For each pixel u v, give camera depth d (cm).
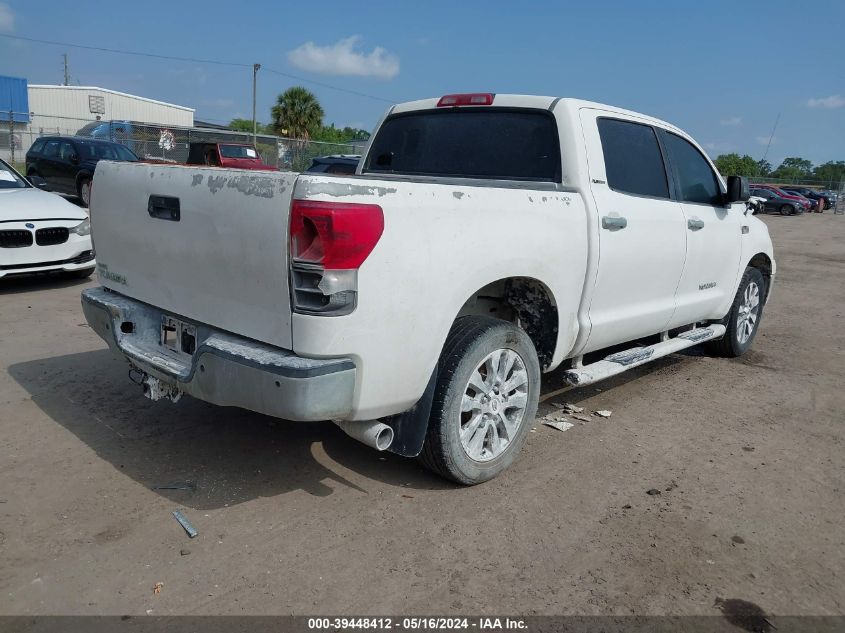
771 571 293
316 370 269
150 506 324
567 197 379
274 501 333
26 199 784
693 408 490
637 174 451
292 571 279
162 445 389
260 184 278
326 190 262
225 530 306
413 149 473
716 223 530
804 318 855
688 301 514
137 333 369
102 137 2430
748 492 362
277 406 273
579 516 330
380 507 331
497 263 328
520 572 284
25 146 2833
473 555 294
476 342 328
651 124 474
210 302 313
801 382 566
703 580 284
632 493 355
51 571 274
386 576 278
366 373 284
